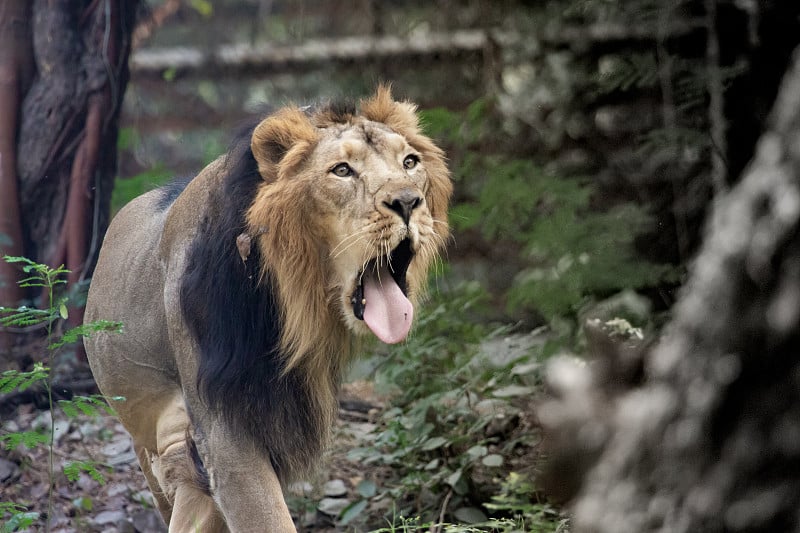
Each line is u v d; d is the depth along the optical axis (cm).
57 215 1354
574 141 1609
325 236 750
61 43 1355
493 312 1477
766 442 366
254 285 760
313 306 761
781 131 366
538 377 1105
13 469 1102
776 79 1242
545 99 1658
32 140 1340
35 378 867
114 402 900
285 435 777
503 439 1085
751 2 1238
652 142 1313
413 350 1108
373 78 1723
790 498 365
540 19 1731
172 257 824
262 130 750
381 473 1110
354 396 1335
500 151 1653
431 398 1049
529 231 1481
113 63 1386
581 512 411
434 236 793
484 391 1084
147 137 1944
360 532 993
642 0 1434
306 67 1933
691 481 380
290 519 759
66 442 1172
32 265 876
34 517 866
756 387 367
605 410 428
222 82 1958
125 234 934
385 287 760
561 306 1248
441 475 1003
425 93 1828
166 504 945
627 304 1163
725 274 370
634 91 1545
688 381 379
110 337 890
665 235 1368
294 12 2247
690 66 1336
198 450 787
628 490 396
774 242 358
